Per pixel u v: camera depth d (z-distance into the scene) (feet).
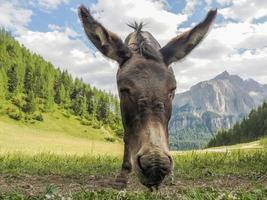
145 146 2.25
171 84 2.68
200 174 4.93
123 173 3.91
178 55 2.99
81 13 2.88
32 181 4.41
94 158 7.20
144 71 2.70
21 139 49.93
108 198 2.78
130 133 2.61
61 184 4.23
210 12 3.01
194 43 3.02
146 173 2.15
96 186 4.14
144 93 2.56
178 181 4.49
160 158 2.14
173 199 2.90
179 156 7.99
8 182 4.27
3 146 30.42
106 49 2.93
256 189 2.87
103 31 2.92
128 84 2.66
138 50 2.98
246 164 5.95
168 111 2.60
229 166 5.70
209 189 3.11
